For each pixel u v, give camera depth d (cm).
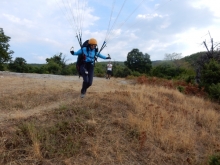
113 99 752
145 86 1233
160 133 602
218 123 826
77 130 530
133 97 812
